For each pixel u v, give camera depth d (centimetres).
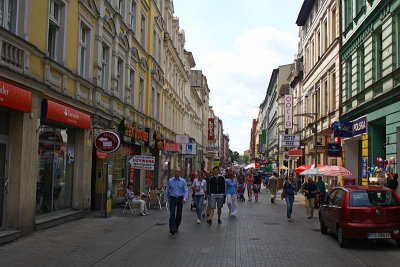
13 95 828
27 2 937
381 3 1530
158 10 2556
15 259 705
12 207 911
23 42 901
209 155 7375
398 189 1373
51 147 1166
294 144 3166
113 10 1647
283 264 718
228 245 903
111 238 953
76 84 1258
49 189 1162
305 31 3488
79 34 1298
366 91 1748
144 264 705
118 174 1752
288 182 1416
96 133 1451
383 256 795
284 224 1306
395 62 1432
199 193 1310
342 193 953
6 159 914
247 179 2489
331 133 2445
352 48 1992
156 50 2530
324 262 736
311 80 3145
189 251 826
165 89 2864
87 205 1365
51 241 884
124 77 1816
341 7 2230
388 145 1460
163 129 2864
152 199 1695
